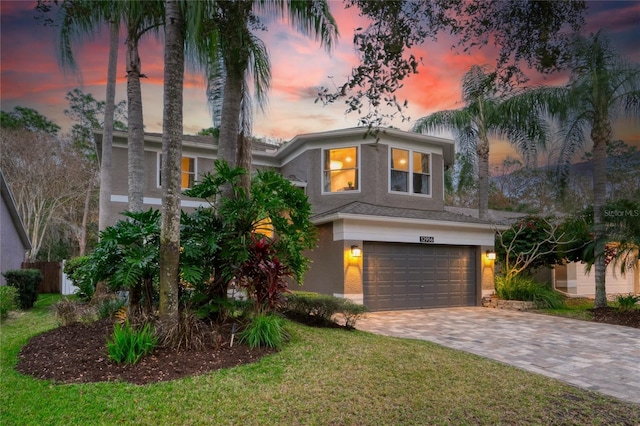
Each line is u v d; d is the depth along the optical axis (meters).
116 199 13.92
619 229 11.16
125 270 5.69
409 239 12.70
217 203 7.39
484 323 10.09
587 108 6.35
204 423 3.69
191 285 6.37
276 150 17.28
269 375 4.87
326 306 8.19
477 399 4.52
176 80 5.91
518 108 6.96
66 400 4.04
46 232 24.94
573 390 4.96
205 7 6.10
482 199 16.81
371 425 3.83
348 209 12.41
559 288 18.58
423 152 15.23
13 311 9.76
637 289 19.97
